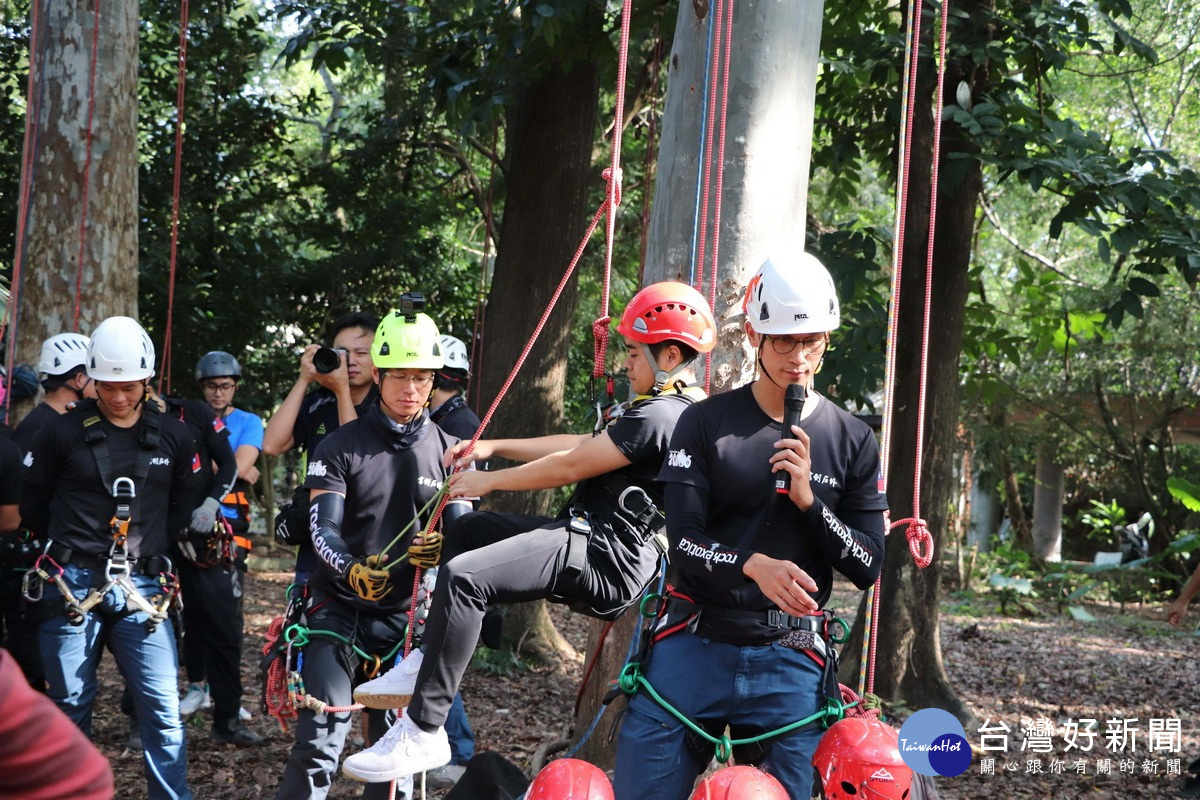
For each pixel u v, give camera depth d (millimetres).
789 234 4379
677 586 3072
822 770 2801
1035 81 8477
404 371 3924
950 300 8344
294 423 5035
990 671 11648
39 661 5238
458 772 5707
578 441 3900
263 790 5555
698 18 4480
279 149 14664
